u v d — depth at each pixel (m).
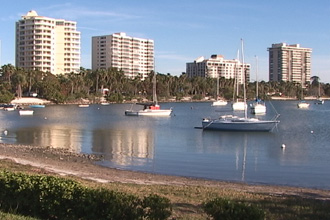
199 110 137.75
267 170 31.52
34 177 12.27
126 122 85.12
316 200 19.42
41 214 11.70
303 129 69.00
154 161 35.25
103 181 23.11
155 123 82.62
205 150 43.28
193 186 22.83
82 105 154.75
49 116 102.19
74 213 11.16
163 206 10.61
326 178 28.62
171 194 18.95
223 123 65.06
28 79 169.38
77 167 29.97
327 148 45.50
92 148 43.88
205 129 66.56
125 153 40.16
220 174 29.69
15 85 164.88
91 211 10.88
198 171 30.80
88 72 195.88
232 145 48.00
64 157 35.81
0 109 130.38
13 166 26.83
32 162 31.17
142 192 18.95
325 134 61.12
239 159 37.16
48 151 39.44
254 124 63.81
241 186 24.67
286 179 28.16
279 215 14.87
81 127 71.94
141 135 58.88
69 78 178.12
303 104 164.00
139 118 97.50
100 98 185.00
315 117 102.81
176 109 144.38
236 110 127.12
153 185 22.38
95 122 84.06
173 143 49.44
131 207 10.55
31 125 75.19
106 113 116.62
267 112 127.94
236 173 30.17
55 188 11.45
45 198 11.47
